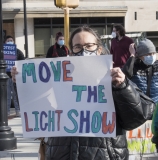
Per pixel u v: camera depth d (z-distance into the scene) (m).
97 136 2.90
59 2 10.03
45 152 3.12
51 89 3.02
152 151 5.13
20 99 3.07
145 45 5.45
